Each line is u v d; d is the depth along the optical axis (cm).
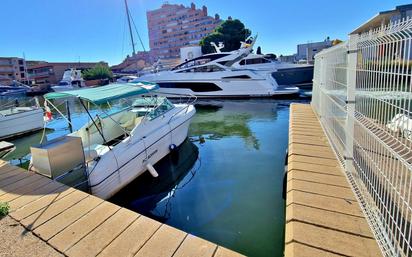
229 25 3306
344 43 292
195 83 1461
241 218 357
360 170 247
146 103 638
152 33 8162
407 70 150
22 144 838
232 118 1024
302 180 287
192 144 701
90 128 511
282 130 813
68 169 369
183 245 212
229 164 553
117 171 417
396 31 160
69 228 243
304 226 212
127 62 4650
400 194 169
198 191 441
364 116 232
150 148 496
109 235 229
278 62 1603
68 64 5600
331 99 386
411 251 157
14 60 5375
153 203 415
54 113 1134
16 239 231
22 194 315
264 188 441
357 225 210
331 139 387
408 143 163
